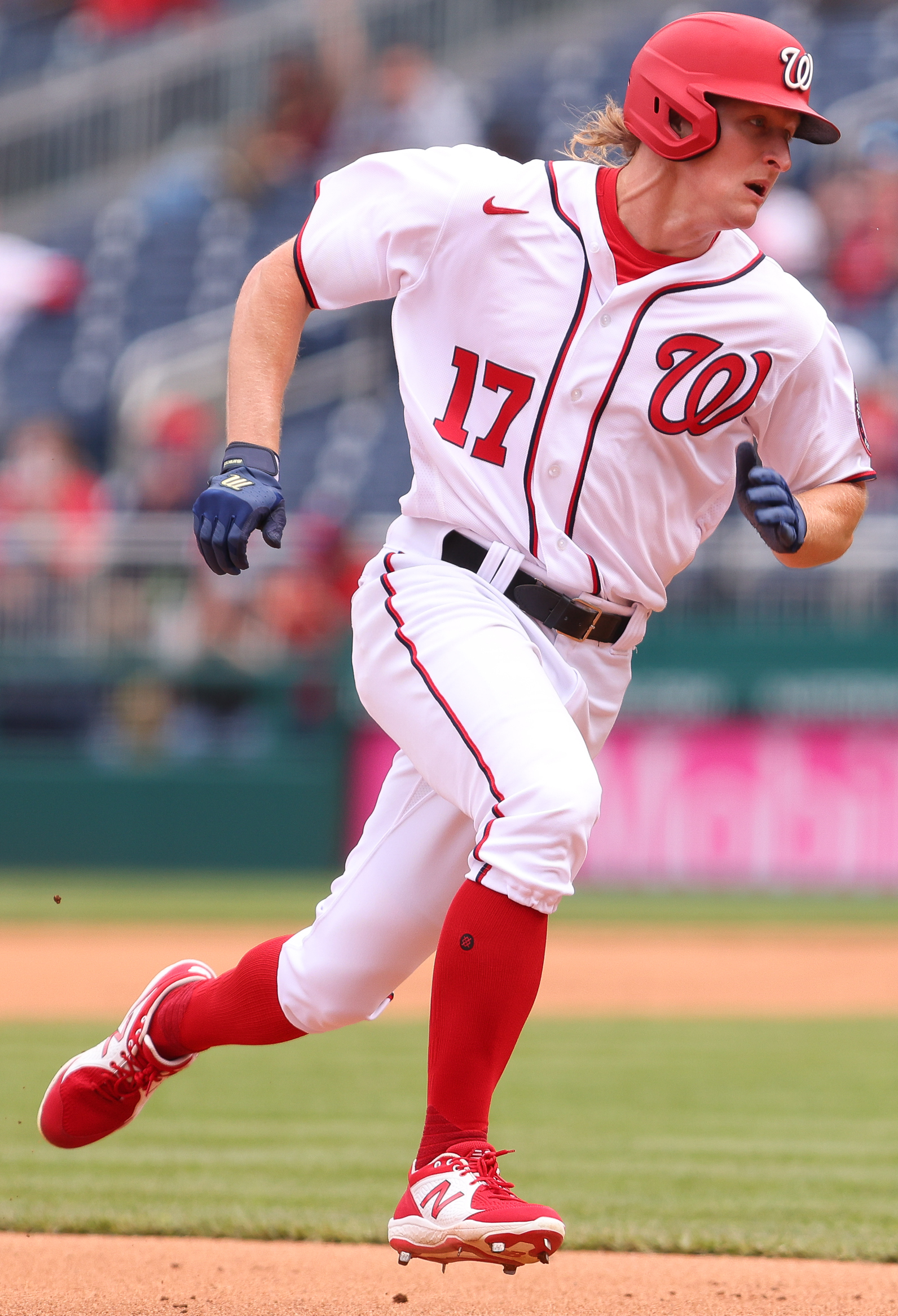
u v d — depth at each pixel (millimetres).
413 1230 9273
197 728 50125
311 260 10438
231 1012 10859
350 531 51250
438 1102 9453
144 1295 10711
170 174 69312
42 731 50750
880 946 36062
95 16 76625
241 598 49594
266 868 48719
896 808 45062
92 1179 14656
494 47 72438
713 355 10000
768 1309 10445
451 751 9602
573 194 10039
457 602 9969
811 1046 23531
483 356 10133
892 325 54656
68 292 65562
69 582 50375
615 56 71000
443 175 10203
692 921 40031
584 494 10055
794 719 45719
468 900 9312
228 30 71500
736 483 9695
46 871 49469
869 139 60781
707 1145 16391
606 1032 25078
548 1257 9078
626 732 46656
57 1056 21625
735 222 9719
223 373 59906
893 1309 10438
